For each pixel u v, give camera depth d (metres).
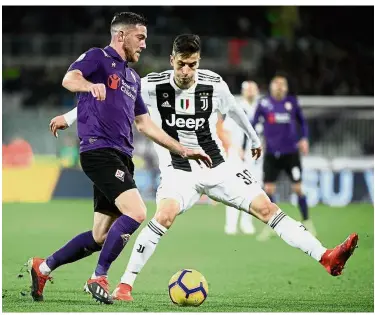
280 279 29.56
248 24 103.19
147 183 70.50
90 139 21.88
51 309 21.42
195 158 23.12
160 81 24.41
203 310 21.56
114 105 21.92
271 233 46.66
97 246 23.06
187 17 102.81
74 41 99.12
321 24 103.06
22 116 72.69
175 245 41.28
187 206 24.30
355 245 22.00
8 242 41.41
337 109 72.94
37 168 72.06
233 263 34.41
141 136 70.88
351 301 24.19
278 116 47.09
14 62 96.94
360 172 69.94
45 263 22.92
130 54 22.48
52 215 57.19
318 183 69.38
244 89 48.00
